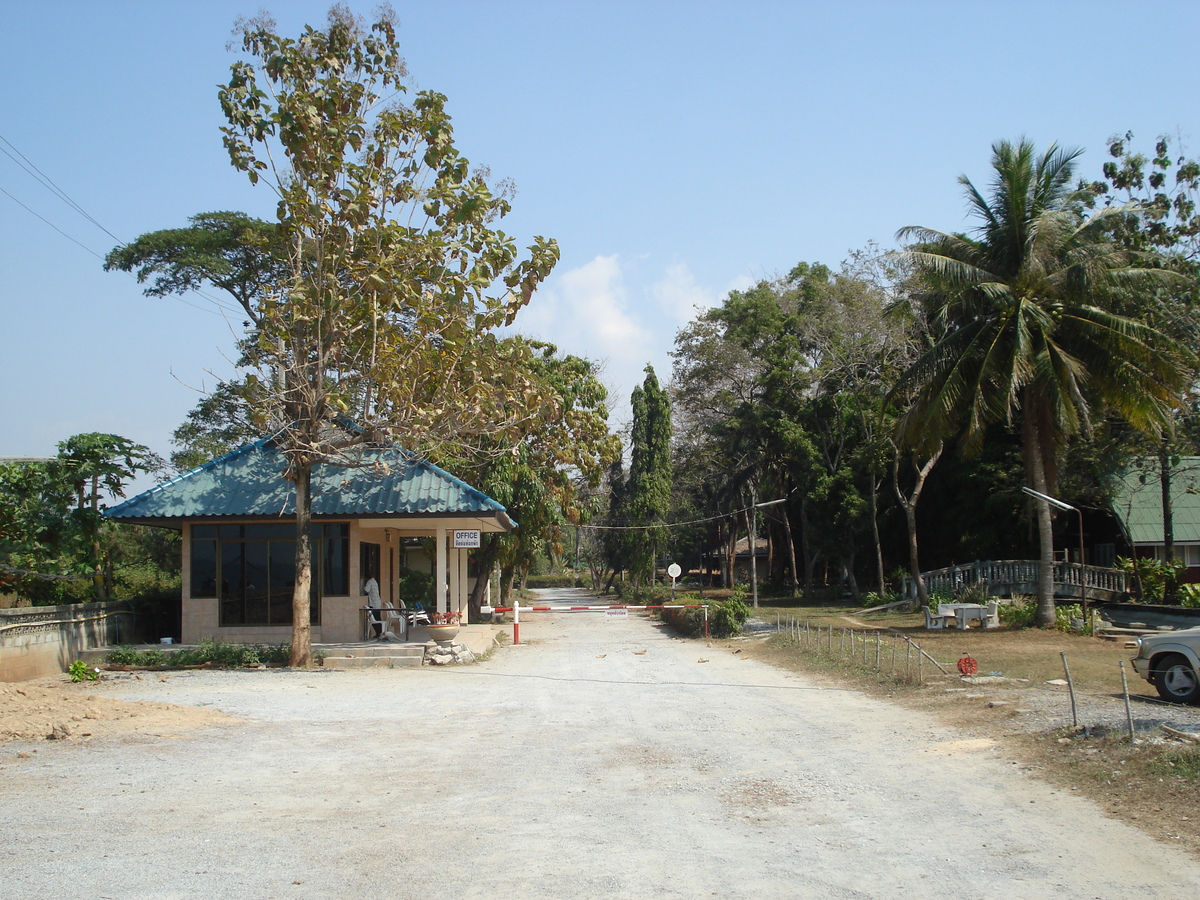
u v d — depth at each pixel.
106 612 20.91
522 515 34.06
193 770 8.95
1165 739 8.88
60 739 10.22
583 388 34.84
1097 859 6.22
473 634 26.19
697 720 12.16
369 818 7.30
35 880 5.76
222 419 39.41
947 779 8.52
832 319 42.81
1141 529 33.91
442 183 18.17
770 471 51.31
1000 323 24.16
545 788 8.36
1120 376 23.27
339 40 18.31
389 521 21.77
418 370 18.77
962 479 39.56
